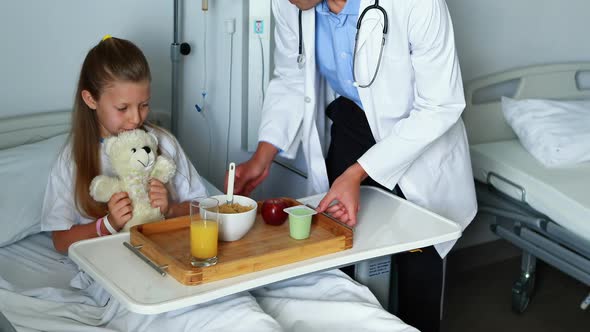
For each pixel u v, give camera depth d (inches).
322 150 80.2
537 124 100.5
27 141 78.8
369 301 56.2
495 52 111.7
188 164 70.6
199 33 90.9
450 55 63.6
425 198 70.9
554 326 98.4
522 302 100.9
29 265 64.7
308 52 69.9
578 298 107.3
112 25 83.9
